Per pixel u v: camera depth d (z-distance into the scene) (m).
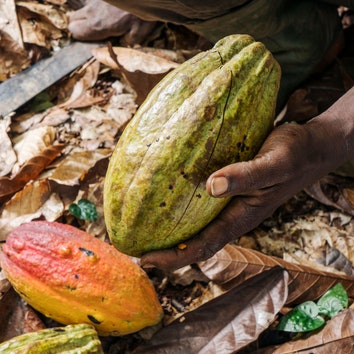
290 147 0.64
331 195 0.88
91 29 1.04
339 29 0.96
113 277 0.71
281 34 0.90
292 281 0.78
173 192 0.64
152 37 1.06
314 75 0.97
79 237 0.73
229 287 0.79
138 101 0.96
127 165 0.65
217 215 0.67
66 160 0.88
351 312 0.73
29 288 0.72
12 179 0.87
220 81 0.63
